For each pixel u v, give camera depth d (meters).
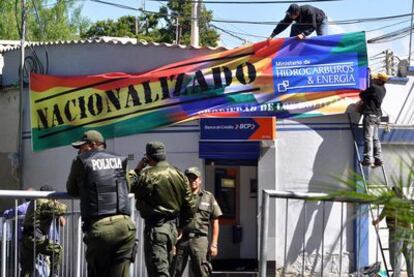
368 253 13.63
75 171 8.24
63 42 17.05
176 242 10.32
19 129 17.61
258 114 15.92
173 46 16.20
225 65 16.00
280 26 16.53
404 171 5.71
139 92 16.28
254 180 16.83
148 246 9.25
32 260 9.70
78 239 10.23
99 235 8.07
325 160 15.88
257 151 15.61
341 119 15.91
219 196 16.72
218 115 15.91
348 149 15.88
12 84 18.14
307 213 14.85
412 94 17.03
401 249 6.29
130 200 8.94
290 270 14.87
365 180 6.20
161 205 9.26
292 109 15.87
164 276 9.19
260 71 15.91
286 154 15.85
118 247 8.24
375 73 17.00
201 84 16.05
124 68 16.58
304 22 16.38
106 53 16.72
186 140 16.06
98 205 8.13
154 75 16.20
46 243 9.74
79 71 16.95
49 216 9.70
